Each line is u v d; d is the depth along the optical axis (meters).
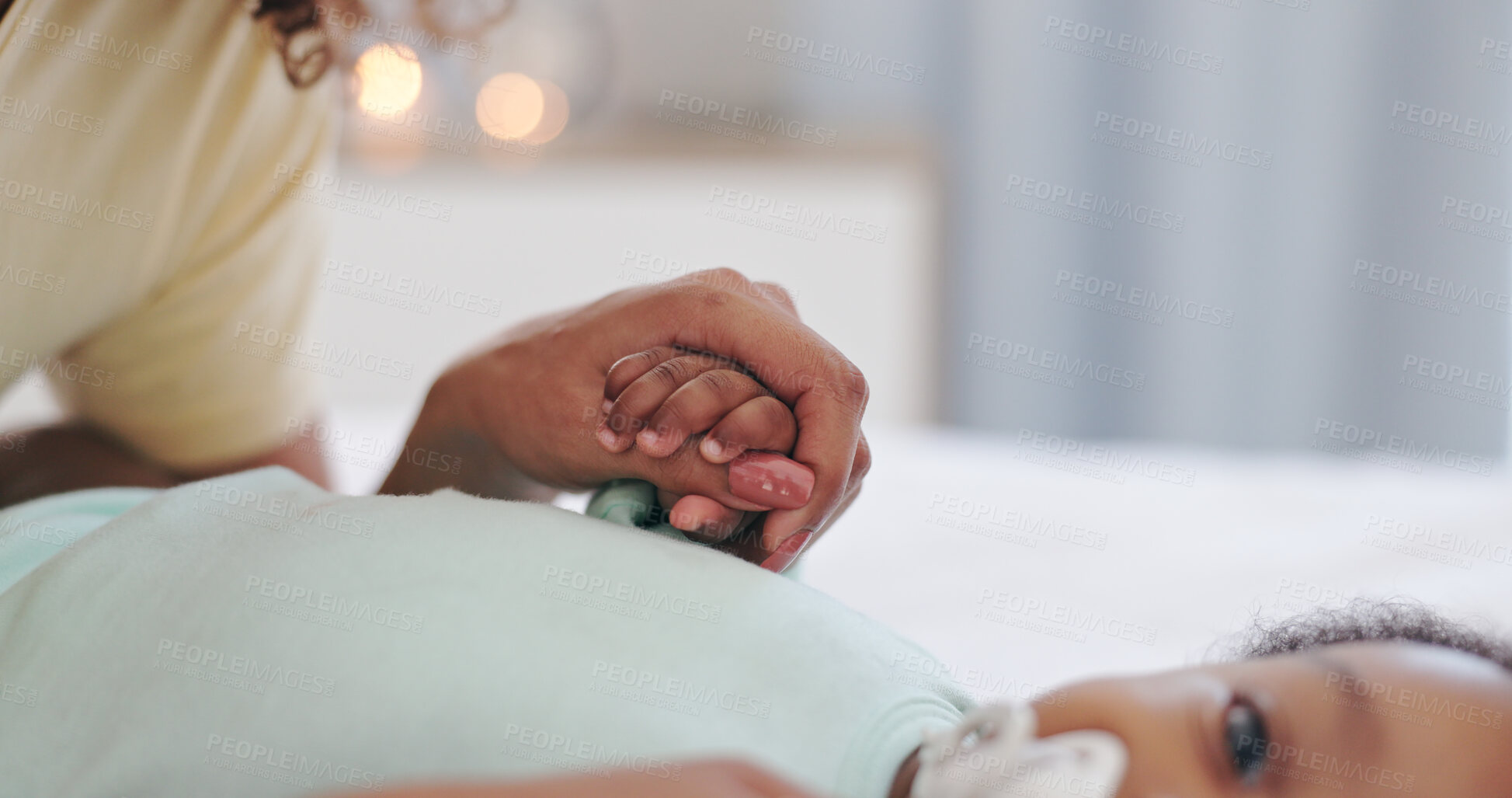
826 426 0.69
